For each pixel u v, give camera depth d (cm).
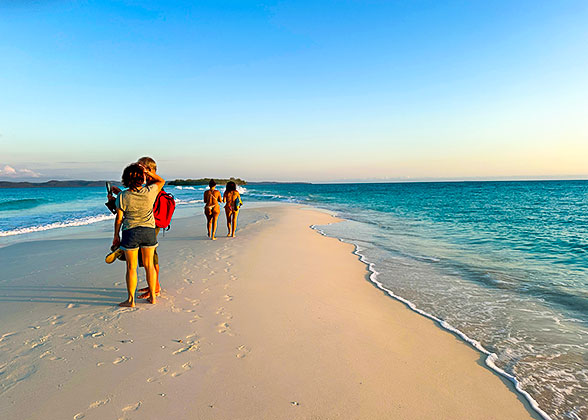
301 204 2920
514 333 421
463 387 305
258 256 789
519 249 919
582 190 6234
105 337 369
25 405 255
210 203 1012
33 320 412
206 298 500
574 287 592
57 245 925
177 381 292
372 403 275
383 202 3186
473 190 6694
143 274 612
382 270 719
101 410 252
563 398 294
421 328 432
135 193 439
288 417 254
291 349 358
